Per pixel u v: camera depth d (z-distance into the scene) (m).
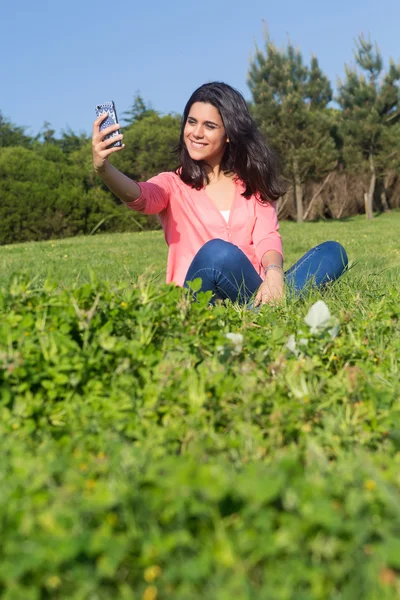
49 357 2.10
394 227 21.34
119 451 1.57
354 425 1.94
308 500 1.25
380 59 26.67
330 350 2.53
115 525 1.25
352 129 27.14
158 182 4.05
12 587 1.13
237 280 3.66
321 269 4.23
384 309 3.07
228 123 3.95
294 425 1.92
